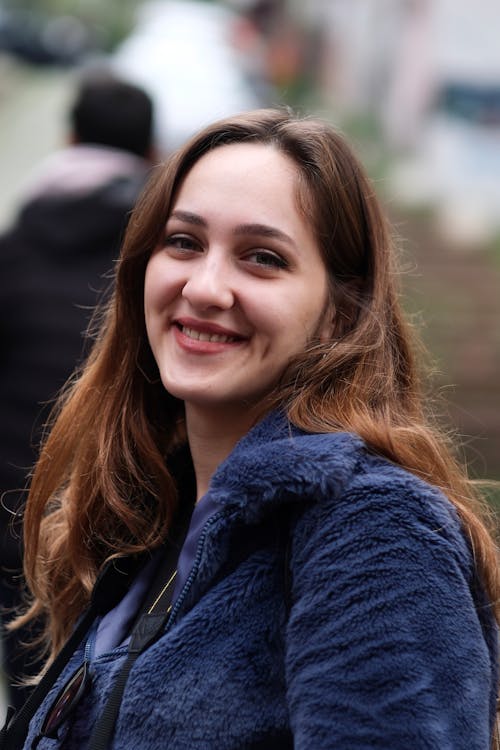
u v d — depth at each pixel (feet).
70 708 6.99
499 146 31.60
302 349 7.19
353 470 6.42
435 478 6.89
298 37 53.62
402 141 35.47
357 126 38.11
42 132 30.83
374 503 6.23
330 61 49.49
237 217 7.07
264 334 7.09
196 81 32.89
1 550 12.81
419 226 29.12
